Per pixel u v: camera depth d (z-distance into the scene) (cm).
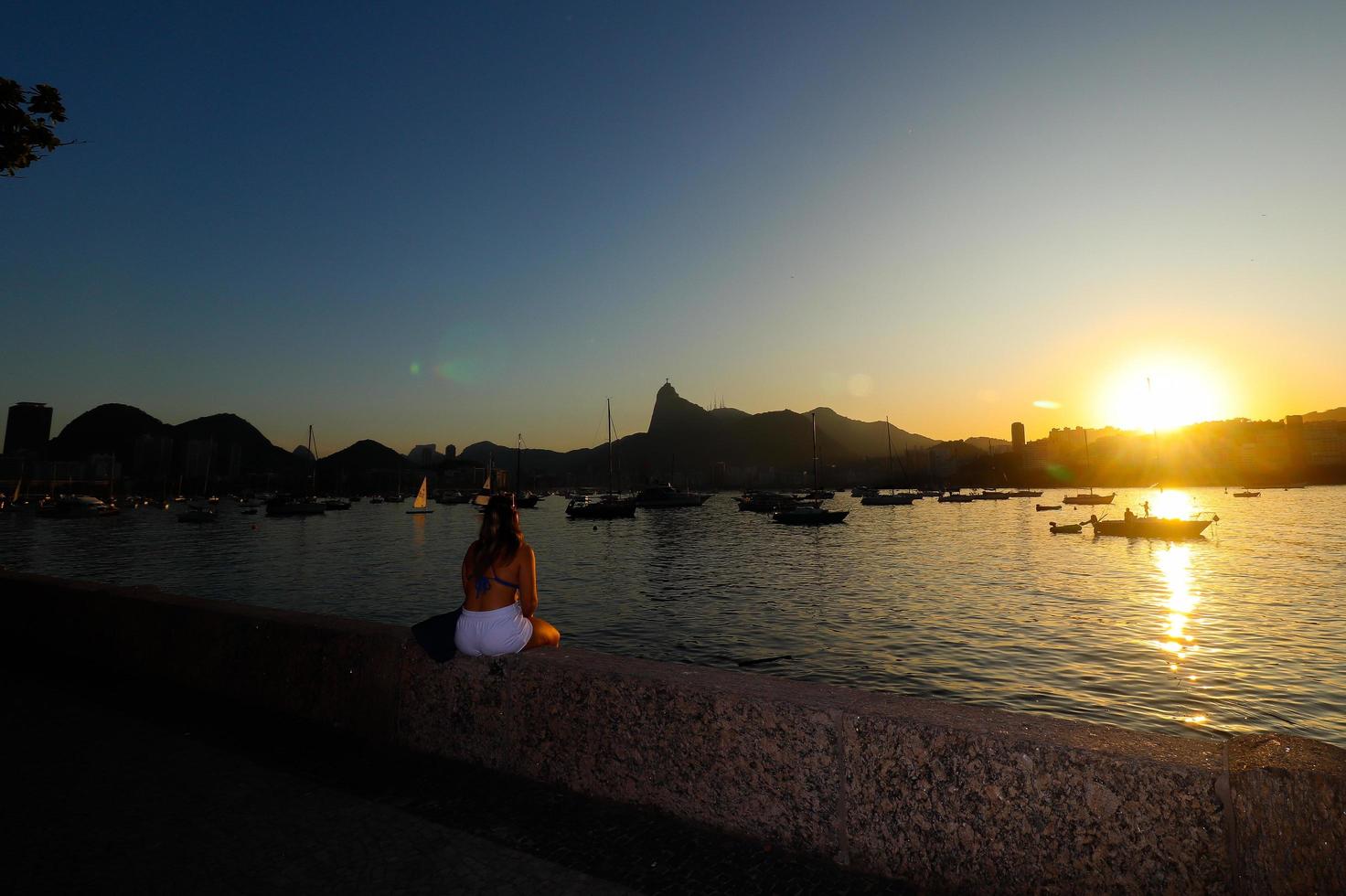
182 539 8294
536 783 421
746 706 358
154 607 660
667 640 2462
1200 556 5506
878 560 5350
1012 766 297
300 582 4356
